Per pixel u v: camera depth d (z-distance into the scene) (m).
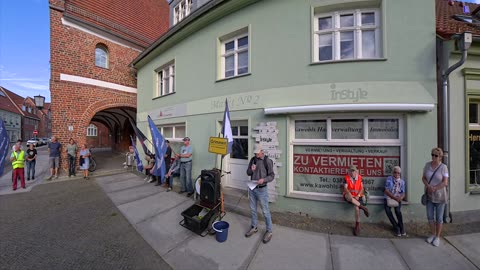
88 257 3.18
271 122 5.06
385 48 4.38
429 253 3.23
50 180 8.34
